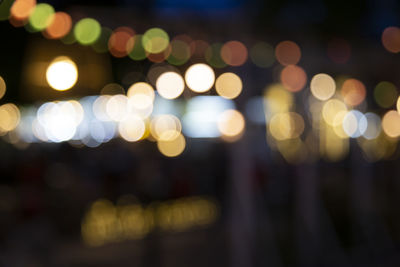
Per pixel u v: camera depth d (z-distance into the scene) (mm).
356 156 10023
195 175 10430
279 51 5863
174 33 5180
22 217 9430
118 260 8898
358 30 6004
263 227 8008
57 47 5523
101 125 10914
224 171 10523
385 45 6062
